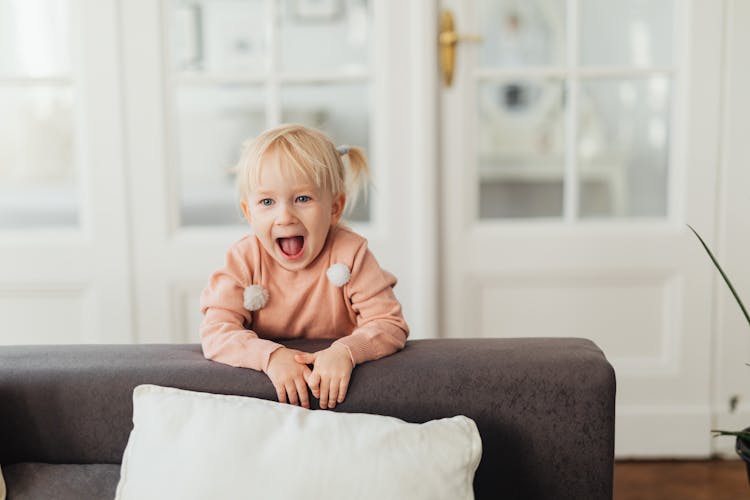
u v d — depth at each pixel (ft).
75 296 7.23
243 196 4.37
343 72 7.09
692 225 7.16
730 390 7.30
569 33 7.09
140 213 7.11
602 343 7.36
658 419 7.32
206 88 7.13
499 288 7.32
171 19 7.02
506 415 3.70
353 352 3.78
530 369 3.72
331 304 4.38
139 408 3.59
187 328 7.27
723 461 7.29
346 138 7.21
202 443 3.36
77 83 6.98
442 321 7.31
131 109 6.99
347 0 7.06
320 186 4.14
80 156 7.07
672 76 7.14
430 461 3.30
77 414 3.83
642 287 7.30
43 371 3.84
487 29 7.11
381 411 3.70
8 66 7.09
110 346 4.16
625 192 7.32
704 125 7.05
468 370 3.74
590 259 7.23
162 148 7.03
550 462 3.72
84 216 7.13
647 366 7.34
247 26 7.08
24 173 7.28
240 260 4.34
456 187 7.17
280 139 4.10
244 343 3.90
